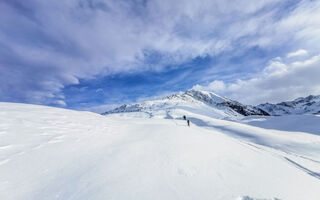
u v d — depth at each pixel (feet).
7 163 12.67
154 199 10.16
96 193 10.47
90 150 17.95
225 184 12.64
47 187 10.93
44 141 17.65
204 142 25.59
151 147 20.38
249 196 11.44
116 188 11.03
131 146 20.36
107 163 14.89
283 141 53.57
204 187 11.88
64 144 18.16
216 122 116.78
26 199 9.74
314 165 29.22
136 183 11.76
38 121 23.04
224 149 22.63
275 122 135.64
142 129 34.60
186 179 12.81
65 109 40.88
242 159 19.04
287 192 12.80
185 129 38.63
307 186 14.96
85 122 29.96
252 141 58.39
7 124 19.06
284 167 19.36
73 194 10.37
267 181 14.17
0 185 10.41
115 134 26.76
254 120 161.17
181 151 19.25
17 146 15.30
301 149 45.55
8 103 33.06
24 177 11.62
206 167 15.42
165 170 14.05
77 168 13.71
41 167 13.19
